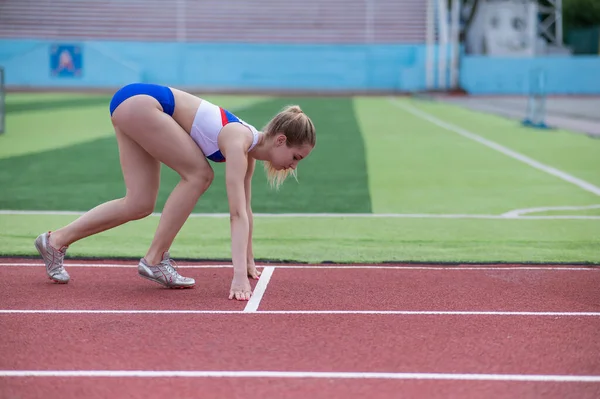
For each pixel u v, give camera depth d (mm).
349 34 46438
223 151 6223
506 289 6641
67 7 46062
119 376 4508
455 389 4344
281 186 12344
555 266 7590
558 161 15273
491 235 8930
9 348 4980
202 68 43875
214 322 5586
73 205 10617
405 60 44219
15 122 22031
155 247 6504
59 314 5770
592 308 6020
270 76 44000
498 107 31906
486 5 45500
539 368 4680
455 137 19766
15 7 45781
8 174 13102
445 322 5621
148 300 6195
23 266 7422
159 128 6168
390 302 6184
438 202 11070
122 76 42344
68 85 42188
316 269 7430
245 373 4566
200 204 10781
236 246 6258
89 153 15789
